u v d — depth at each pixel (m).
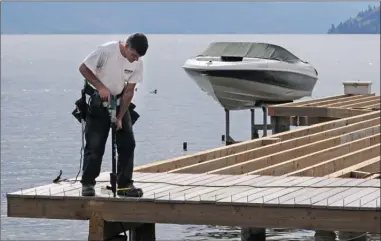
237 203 16.80
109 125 17.55
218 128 84.75
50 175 56.47
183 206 17.05
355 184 19.36
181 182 19.73
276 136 32.22
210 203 16.94
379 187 18.88
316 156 27.67
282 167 25.22
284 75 56.50
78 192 17.91
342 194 17.89
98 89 17.23
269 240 37.16
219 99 56.84
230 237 38.41
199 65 55.66
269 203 16.67
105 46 17.31
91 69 17.28
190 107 108.62
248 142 29.92
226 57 56.41
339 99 51.47
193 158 25.91
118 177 17.70
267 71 55.28
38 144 72.00
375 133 35.97
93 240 17.39
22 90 144.00
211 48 57.50
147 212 17.22
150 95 128.62
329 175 24.81
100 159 17.52
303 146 29.25
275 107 45.59
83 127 17.73
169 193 18.02
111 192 17.98
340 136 32.34
